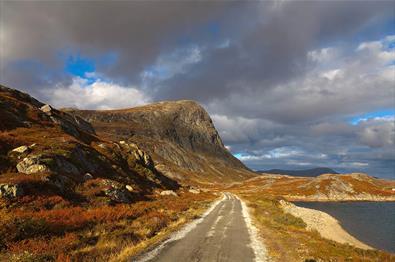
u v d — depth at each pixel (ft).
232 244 56.75
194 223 85.15
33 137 133.59
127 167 197.36
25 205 72.43
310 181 458.09
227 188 514.68
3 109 155.74
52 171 98.99
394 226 158.61
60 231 53.78
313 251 53.93
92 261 39.52
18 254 38.04
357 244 103.55
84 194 98.27
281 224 95.20
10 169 94.07
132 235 57.31
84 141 192.13
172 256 44.88
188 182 583.58
